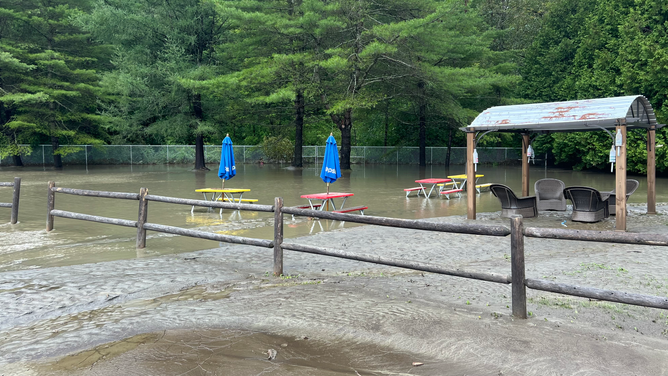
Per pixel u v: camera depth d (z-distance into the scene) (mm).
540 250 7852
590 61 31938
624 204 9578
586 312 4703
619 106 9688
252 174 28078
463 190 18422
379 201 15117
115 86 31375
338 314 4637
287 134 43688
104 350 3900
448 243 8406
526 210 11727
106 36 32875
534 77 37875
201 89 31000
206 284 5867
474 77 30000
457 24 32969
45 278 6062
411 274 6336
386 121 46250
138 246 7992
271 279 6066
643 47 24547
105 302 5195
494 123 10961
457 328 4215
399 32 25312
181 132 33188
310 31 27844
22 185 20391
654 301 3732
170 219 11203
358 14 27984
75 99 34344
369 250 7855
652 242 3857
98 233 9430
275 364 3609
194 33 32938
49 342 4078
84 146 39531
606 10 30172
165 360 3688
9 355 3820
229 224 10516
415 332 4148
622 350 3732
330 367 3561
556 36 37250
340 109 27422
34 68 31766
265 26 27797
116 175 27281
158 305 5059
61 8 32562
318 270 6598
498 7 45250
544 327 4230
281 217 6199
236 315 4672
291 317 4574
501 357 3641
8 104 33719
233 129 44406
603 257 7211
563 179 24969
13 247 8125
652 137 12070
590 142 29891
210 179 24281
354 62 27344
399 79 31812
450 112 32125
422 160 37250
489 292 5426
